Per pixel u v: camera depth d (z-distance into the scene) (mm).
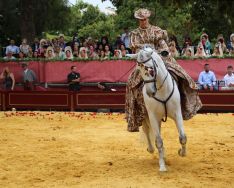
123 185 8539
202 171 9523
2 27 33781
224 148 12000
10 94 22344
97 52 22797
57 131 15352
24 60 23031
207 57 21031
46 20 34250
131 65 21750
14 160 10938
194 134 14273
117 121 17484
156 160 10711
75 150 12070
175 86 9367
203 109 20141
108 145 12656
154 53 9062
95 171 9734
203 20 29031
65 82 22562
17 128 16062
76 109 21594
